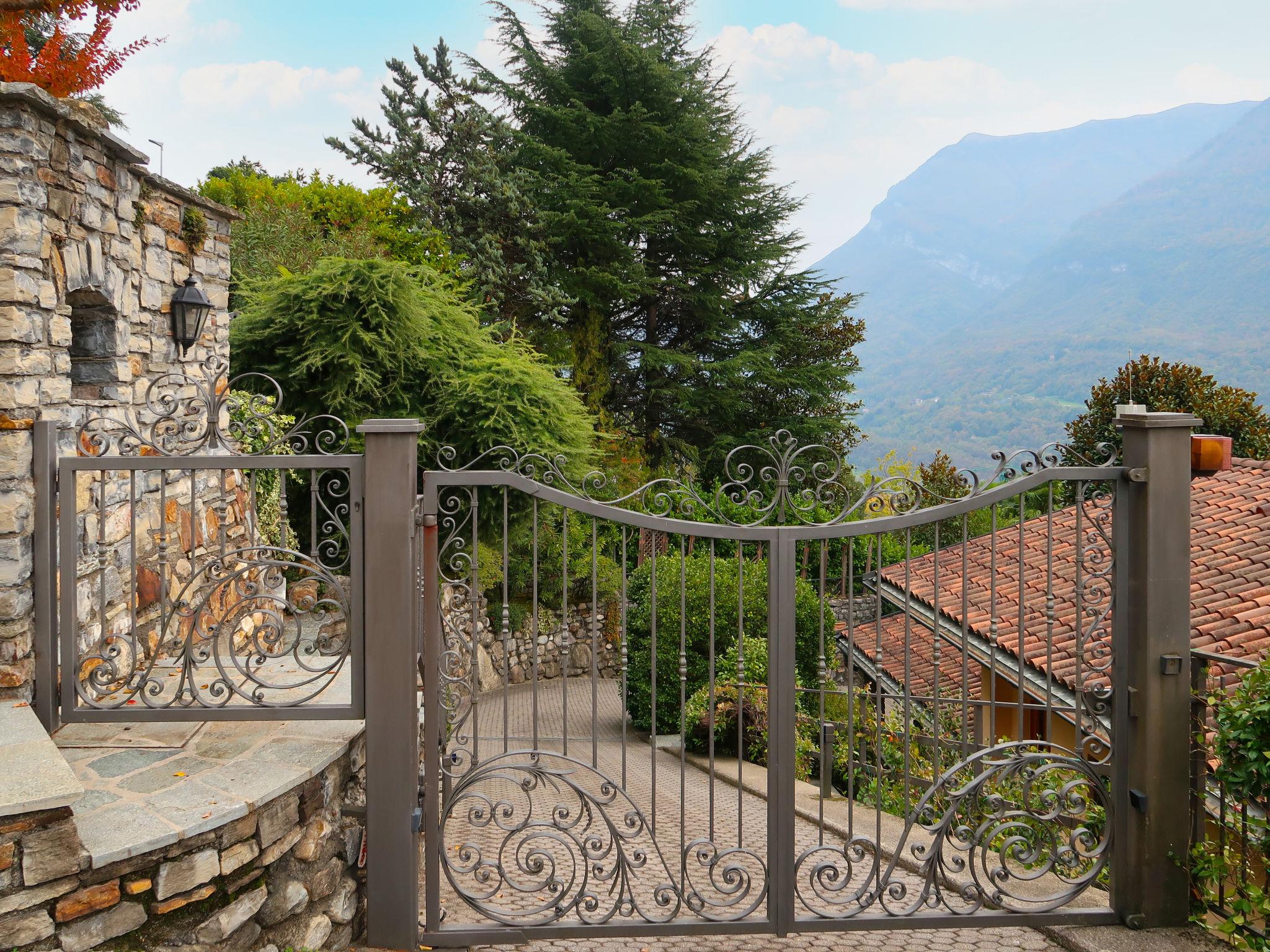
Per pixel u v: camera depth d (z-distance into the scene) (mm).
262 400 7914
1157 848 3395
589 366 20922
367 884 3172
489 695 13375
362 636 3268
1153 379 17000
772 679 3320
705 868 4789
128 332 4777
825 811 6035
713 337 22141
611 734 10383
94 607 4070
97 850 2369
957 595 8305
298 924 3021
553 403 12250
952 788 3461
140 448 4785
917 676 9148
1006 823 3467
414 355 11641
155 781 2920
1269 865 3223
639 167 21422
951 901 3969
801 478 3416
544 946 3324
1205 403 16547
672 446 21984
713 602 3273
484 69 21516
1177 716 3387
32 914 2246
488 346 12703
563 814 3281
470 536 11719
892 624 10859
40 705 3240
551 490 3268
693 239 21453
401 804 3164
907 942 3393
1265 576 6926
